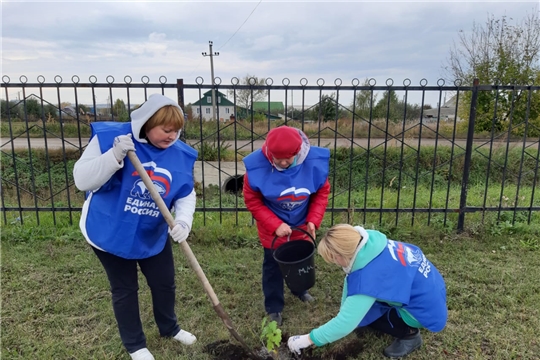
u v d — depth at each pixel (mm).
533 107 12781
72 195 8367
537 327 2678
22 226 4418
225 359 2430
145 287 3256
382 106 13797
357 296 2145
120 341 2586
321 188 2705
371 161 10641
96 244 2053
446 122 15695
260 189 2525
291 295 3178
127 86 4066
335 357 2426
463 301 3049
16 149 12672
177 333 2568
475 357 2404
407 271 2225
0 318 2820
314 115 12648
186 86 4082
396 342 2459
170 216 2021
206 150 11352
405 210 4461
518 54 14758
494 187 7801
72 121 14336
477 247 4047
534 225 4473
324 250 2215
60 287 3268
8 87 4145
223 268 3576
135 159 1901
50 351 2479
